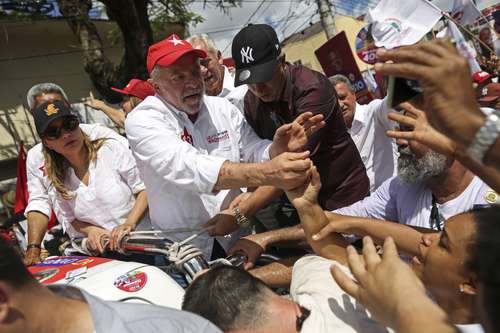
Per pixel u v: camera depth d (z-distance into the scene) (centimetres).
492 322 107
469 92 99
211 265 250
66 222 321
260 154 281
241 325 157
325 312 159
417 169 227
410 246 203
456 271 149
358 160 301
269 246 262
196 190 238
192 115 277
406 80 121
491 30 511
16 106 1337
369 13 328
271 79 277
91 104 532
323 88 278
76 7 1276
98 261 251
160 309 131
